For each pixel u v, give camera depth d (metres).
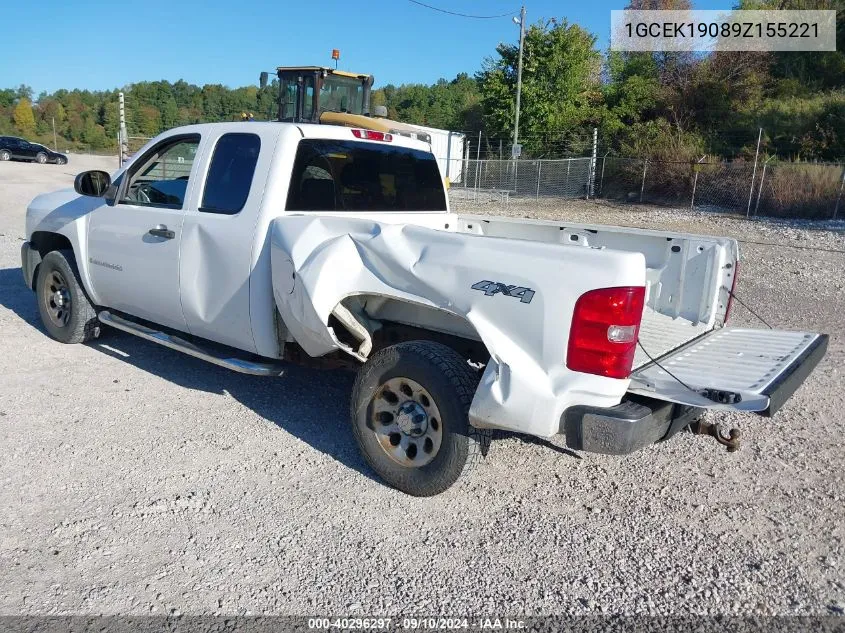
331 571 3.27
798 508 3.94
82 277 5.97
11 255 11.00
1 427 4.62
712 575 3.31
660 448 4.70
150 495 3.86
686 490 4.12
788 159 24.61
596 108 34.19
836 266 12.46
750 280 11.10
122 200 5.58
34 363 5.88
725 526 3.74
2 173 28.38
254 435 4.67
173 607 2.98
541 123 34.38
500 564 3.37
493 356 3.43
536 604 3.08
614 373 3.22
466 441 3.69
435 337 4.23
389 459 3.99
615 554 3.47
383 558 3.38
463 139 31.11
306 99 15.35
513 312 3.39
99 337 6.66
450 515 3.79
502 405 3.41
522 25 29.72
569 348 3.27
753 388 3.24
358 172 5.04
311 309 3.98
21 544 3.37
